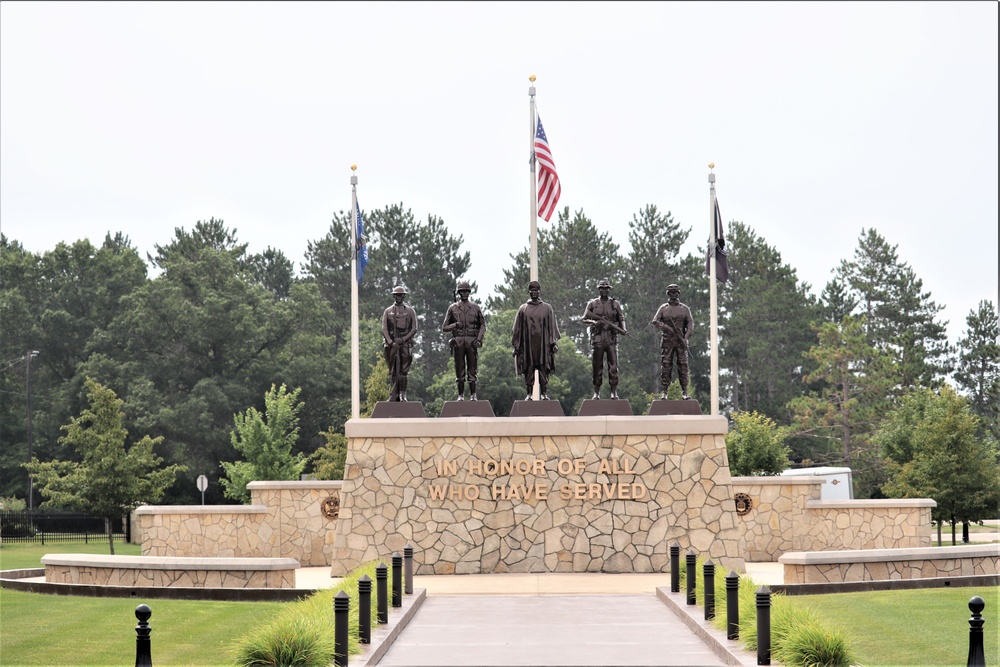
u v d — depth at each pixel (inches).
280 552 1333.7
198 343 2915.8
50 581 1085.8
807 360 3161.9
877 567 1011.3
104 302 3228.3
